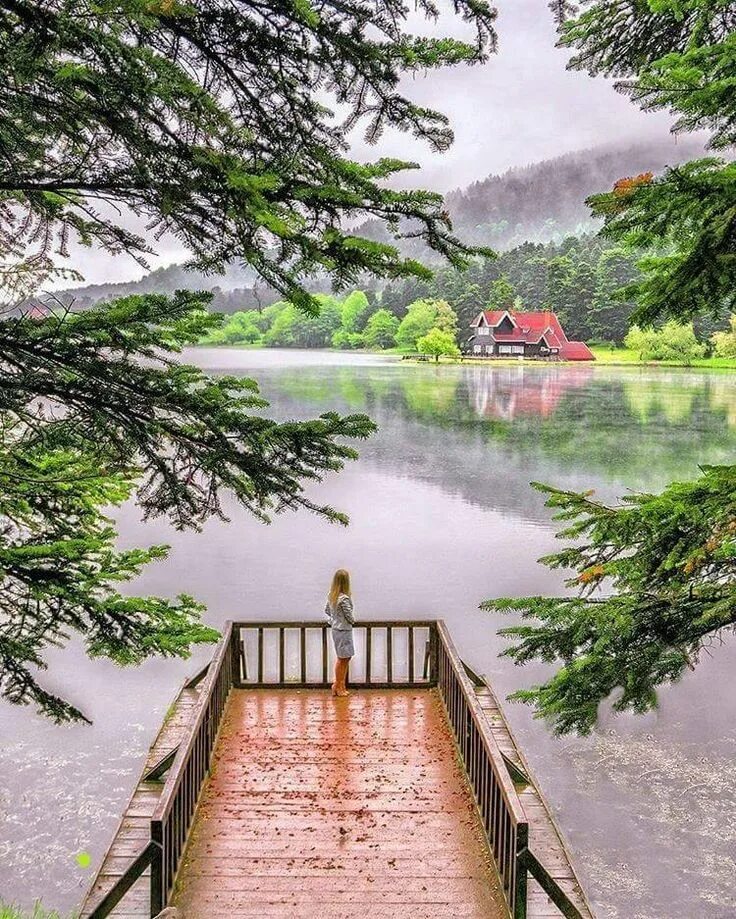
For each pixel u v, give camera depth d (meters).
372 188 3.41
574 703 5.55
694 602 5.50
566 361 109.50
